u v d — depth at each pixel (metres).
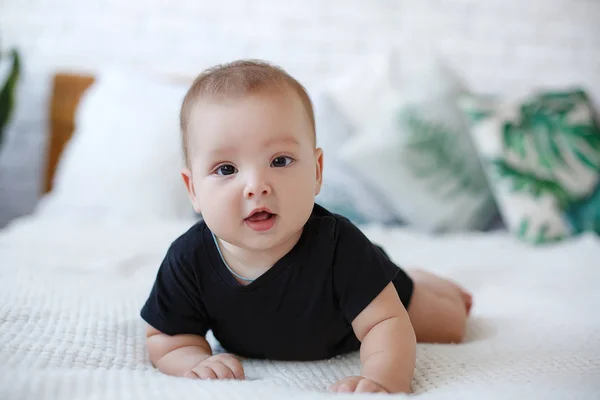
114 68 2.59
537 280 1.55
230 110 0.83
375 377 0.81
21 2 2.66
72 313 1.10
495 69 2.74
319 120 2.30
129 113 2.22
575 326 1.12
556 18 2.74
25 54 2.67
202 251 0.91
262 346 0.95
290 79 0.90
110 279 1.40
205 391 0.76
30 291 1.21
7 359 0.85
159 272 0.96
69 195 2.10
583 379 0.84
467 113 2.23
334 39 2.70
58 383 0.77
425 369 0.91
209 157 0.84
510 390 0.78
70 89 2.58
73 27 2.67
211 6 2.69
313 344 0.94
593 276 1.58
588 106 2.38
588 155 2.22
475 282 1.55
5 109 2.35
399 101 2.29
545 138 2.22
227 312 0.92
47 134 2.62
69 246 1.68
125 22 2.68
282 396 0.75
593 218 2.14
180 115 0.93
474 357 0.96
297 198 0.84
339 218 0.94
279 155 0.83
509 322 1.20
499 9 2.73
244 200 0.82
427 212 2.16
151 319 0.95
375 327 0.88
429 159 2.19
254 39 2.70
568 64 2.74
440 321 1.08
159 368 0.95
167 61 2.69
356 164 2.17
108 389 0.77
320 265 0.89
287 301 0.90
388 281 0.90
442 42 2.72
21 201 2.68
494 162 2.15
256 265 0.89
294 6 2.69
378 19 2.70
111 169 2.10
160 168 2.10
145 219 2.01
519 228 2.07
